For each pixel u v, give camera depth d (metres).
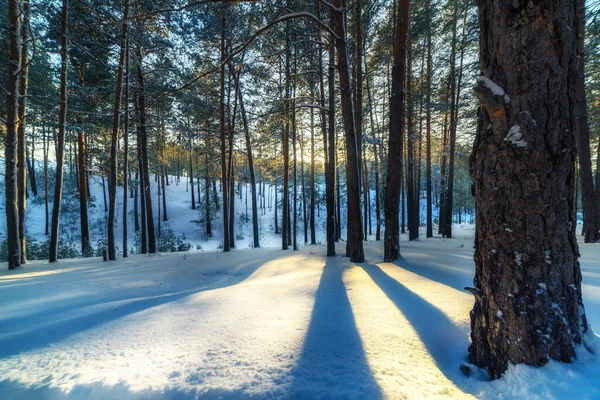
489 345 1.86
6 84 10.02
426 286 4.15
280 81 13.91
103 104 12.80
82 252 14.22
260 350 2.23
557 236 1.74
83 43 11.16
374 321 2.80
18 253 8.43
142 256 11.84
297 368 1.93
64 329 2.94
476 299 2.00
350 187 7.48
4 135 10.30
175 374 1.91
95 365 2.13
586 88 10.72
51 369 2.09
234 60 11.77
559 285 1.73
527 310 1.72
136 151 16.17
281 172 24.92
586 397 1.43
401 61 6.88
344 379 1.78
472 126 15.62
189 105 13.92
